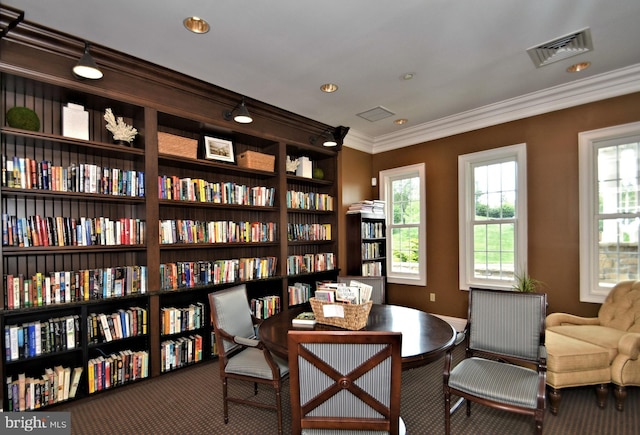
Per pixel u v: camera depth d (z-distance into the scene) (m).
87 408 2.39
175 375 2.94
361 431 1.38
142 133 2.84
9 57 2.17
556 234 3.47
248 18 2.18
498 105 3.74
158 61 2.71
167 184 3.00
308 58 2.71
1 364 2.16
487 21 2.24
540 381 1.79
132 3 2.01
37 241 2.36
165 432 2.12
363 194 5.02
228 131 3.48
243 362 2.19
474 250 4.15
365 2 2.04
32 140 2.36
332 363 1.35
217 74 2.96
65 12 2.08
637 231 3.09
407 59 2.74
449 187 4.32
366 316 2.14
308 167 4.31
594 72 3.02
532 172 3.64
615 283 3.19
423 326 2.14
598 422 2.16
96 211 2.79
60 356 2.59
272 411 2.37
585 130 3.31
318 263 4.36
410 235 4.81
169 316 2.95
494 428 2.12
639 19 2.23
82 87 2.46
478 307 2.30
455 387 1.93
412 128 4.55
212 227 3.33
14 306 2.25
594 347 2.38
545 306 2.10
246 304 2.58
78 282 2.51
